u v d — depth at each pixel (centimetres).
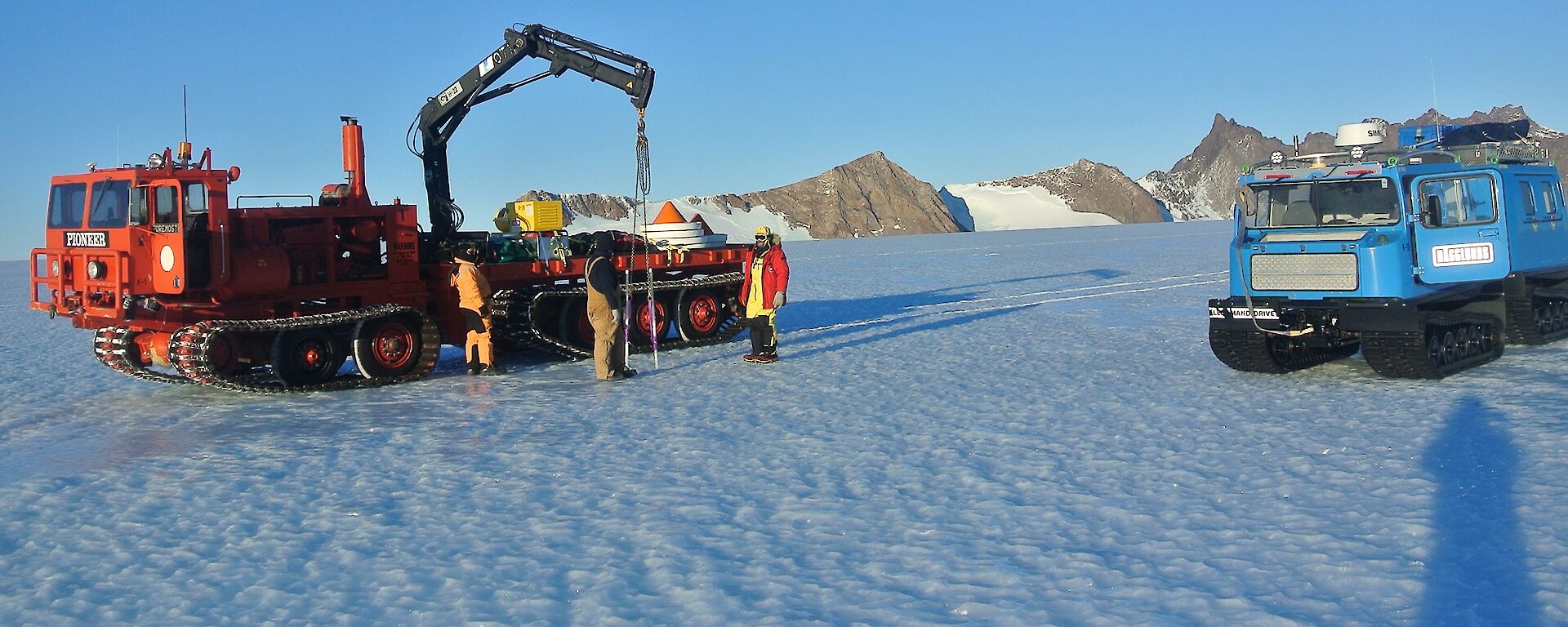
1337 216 1235
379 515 769
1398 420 982
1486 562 607
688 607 582
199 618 586
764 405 1170
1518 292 1283
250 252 1313
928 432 999
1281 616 546
